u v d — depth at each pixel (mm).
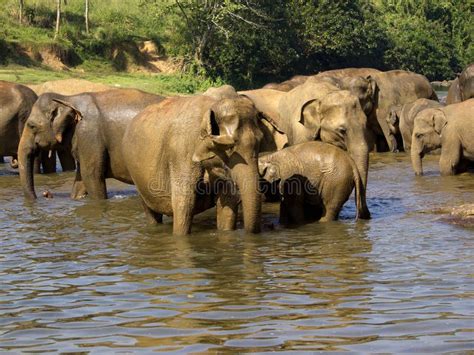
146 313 9438
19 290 10570
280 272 11250
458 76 33438
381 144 30125
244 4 63938
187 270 11477
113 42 62219
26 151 18812
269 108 19641
